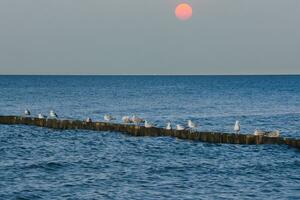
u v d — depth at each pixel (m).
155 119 93.88
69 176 41.31
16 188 37.22
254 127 82.31
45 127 70.75
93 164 46.28
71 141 59.66
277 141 55.84
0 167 44.03
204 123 87.12
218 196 36.47
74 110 112.81
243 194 37.16
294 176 43.19
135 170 44.00
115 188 37.84
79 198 35.12
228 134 57.19
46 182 39.19
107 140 60.25
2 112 106.19
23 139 61.16
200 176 42.41
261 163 48.19
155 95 176.25
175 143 58.09
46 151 52.91
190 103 137.12
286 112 112.62
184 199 35.47
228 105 131.38
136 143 58.16
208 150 54.25
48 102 136.00
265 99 156.12
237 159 49.88
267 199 36.03
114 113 106.12
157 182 39.94
